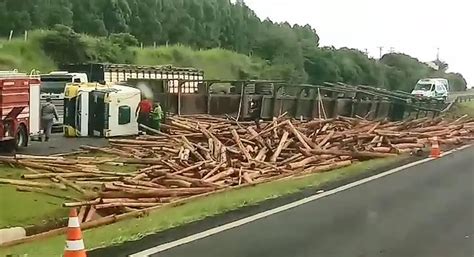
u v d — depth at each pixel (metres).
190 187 17.45
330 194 15.88
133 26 77.38
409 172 20.92
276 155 23.89
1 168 18.50
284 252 9.55
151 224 11.90
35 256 9.48
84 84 28.28
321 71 78.88
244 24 89.31
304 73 76.44
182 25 82.44
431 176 19.83
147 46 73.75
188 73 44.97
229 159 21.53
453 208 13.86
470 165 23.14
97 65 38.19
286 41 82.81
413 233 11.12
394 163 23.70
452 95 63.34
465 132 36.75
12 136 21.28
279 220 12.27
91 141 25.72
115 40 62.25
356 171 21.23
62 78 32.84
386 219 12.46
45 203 14.98
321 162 23.39
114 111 26.91
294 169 21.80
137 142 24.39
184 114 33.69
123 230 11.39
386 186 17.45
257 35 87.12
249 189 17.12
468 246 10.12
